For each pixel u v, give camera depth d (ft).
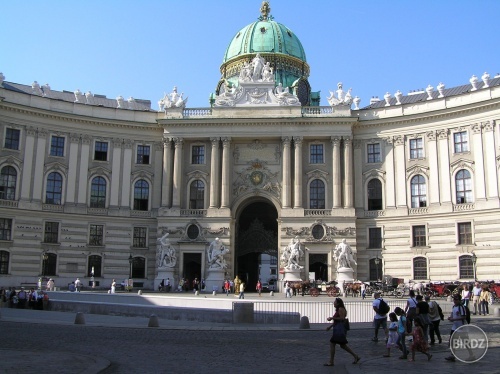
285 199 210.59
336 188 209.46
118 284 208.44
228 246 208.13
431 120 205.77
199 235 209.26
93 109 216.74
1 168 197.98
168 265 204.44
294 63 258.57
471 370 54.80
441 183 200.95
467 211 192.54
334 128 213.25
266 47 253.85
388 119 211.82
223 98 220.64
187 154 221.66
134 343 74.49
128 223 215.31
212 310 103.81
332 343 58.85
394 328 64.54
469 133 197.88
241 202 218.18
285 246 206.69
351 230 205.05
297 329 92.17
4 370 50.08
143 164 221.25
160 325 97.19
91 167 214.07
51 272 202.69
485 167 191.83
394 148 212.02
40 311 128.77
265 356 64.44
